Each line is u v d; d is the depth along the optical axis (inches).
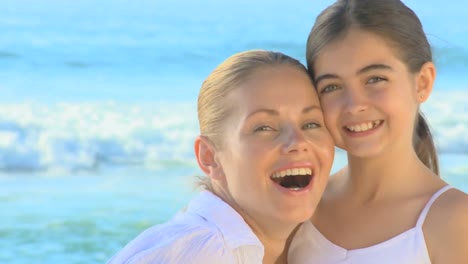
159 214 406.0
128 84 736.3
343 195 122.8
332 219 121.4
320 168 104.9
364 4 112.0
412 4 937.5
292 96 103.8
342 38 111.1
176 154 569.0
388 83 111.0
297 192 102.0
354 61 110.1
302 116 104.3
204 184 113.9
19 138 577.3
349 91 111.0
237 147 103.3
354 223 118.8
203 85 109.5
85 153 570.6
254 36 906.1
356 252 115.6
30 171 534.6
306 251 121.1
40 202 437.1
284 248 122.1
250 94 102.7
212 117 107.0
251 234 101.3
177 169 525.3
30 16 921.5
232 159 104.5
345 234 118.6
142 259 97.3
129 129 599.5
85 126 603.2
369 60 110.0
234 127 103.8
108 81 743.1
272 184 102.3
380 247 113.9
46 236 375.9
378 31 110.4
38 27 890.7
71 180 497.7
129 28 911.0
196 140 110.0
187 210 109.4
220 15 956.0
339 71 111.0
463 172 488.7
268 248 109.5
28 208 424.2
